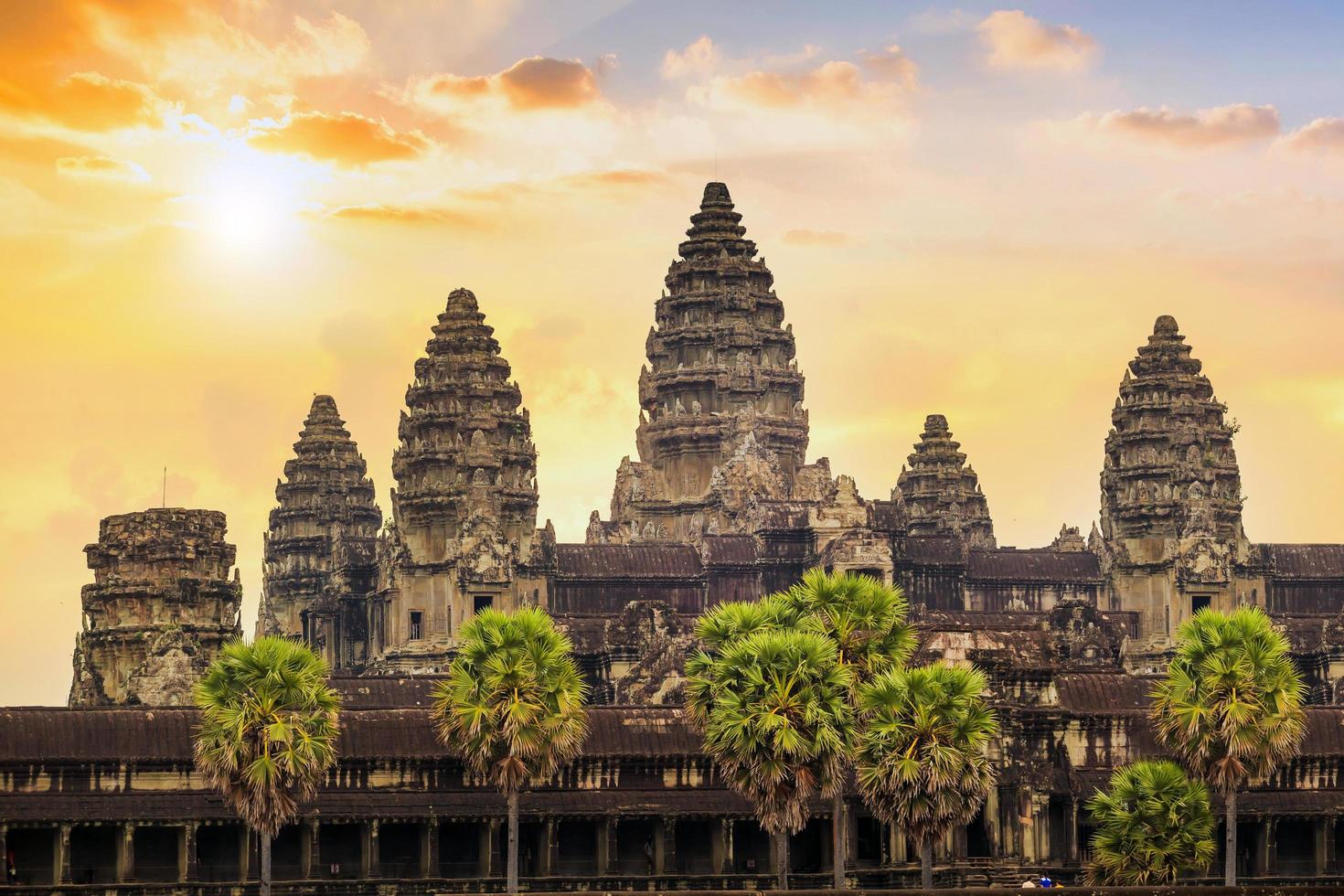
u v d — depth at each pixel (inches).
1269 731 7234.3
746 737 6825.8
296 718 7062.0
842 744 6830.7
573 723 7278.5
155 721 7691.9
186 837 7588.6
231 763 6963.6
